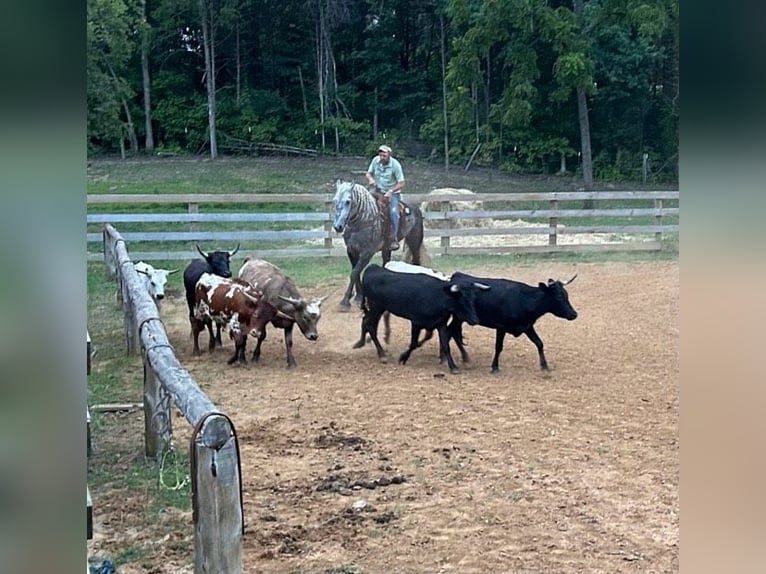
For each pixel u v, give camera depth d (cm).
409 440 546
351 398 645
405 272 762
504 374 722
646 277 1146
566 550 385
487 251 1323
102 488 449
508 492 457
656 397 645
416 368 743
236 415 598
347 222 920
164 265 1202
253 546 386
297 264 1232
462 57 2047
